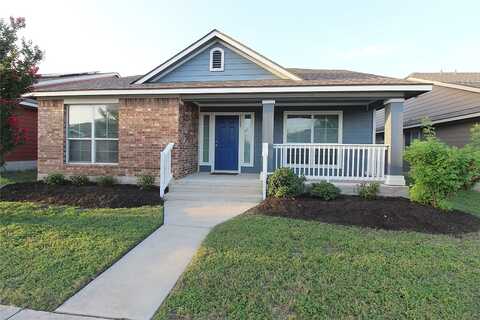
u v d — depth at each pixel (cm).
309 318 246
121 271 343
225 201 729
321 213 581
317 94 791
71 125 911
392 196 724
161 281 319
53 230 470
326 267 344
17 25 629
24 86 655
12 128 676
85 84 1052
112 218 552
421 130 1430
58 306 267
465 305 266
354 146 787
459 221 539
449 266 349
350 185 737
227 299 276
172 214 606
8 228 473
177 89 809
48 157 905
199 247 416
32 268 336
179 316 252
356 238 447
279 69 942
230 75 982
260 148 1036
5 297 277
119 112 863
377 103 927
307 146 803
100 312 260
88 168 884
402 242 433
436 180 584
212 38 972
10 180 963
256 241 430
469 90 1094
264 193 728
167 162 784
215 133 1062
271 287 297
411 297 278
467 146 614
